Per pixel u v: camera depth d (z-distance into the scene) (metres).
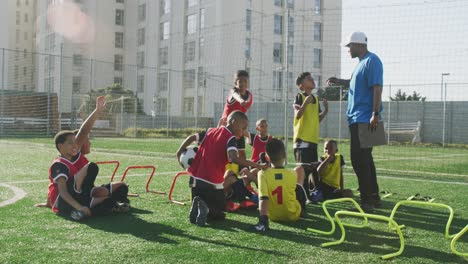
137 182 6.50
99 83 41.97
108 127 26.50
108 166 8.90
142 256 2.90
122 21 44.00
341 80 5.73
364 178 4.76
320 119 5.57
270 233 3.60
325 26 36.50
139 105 31.16
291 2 36.84
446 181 7.36
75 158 4.17
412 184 6.93
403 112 23.05
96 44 42.19
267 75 35.38
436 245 3.34
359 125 4.78
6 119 22.00
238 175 5.19
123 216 4.13
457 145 20.33
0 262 2.74
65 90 38.38
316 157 5.35
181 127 28.62
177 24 38.56
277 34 36.88
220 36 35.00
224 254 2.98
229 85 28.53
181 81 37.53
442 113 22.25
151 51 41.06
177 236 3.43
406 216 4.44
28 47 52.53
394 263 2.89
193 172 4.07
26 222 3.81
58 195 4.11
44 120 22.77
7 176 7.05
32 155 11.38
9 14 50.66
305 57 34.62
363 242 3.38
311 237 3.50
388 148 19.45
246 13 35.47
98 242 3.21
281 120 23.97
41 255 2.89
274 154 3.97
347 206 4.98
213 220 4.05
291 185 3.99
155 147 15.84
